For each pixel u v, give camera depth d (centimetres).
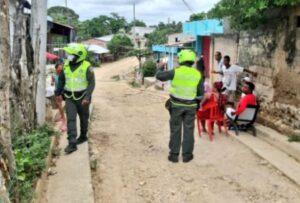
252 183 692
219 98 1002
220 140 955
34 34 830
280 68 973
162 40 5538
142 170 756
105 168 767
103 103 1670
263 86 1074
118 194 652
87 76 791
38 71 845
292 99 916
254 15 1002
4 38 525
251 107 963
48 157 719
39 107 880
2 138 509
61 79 801
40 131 848
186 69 764
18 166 597
